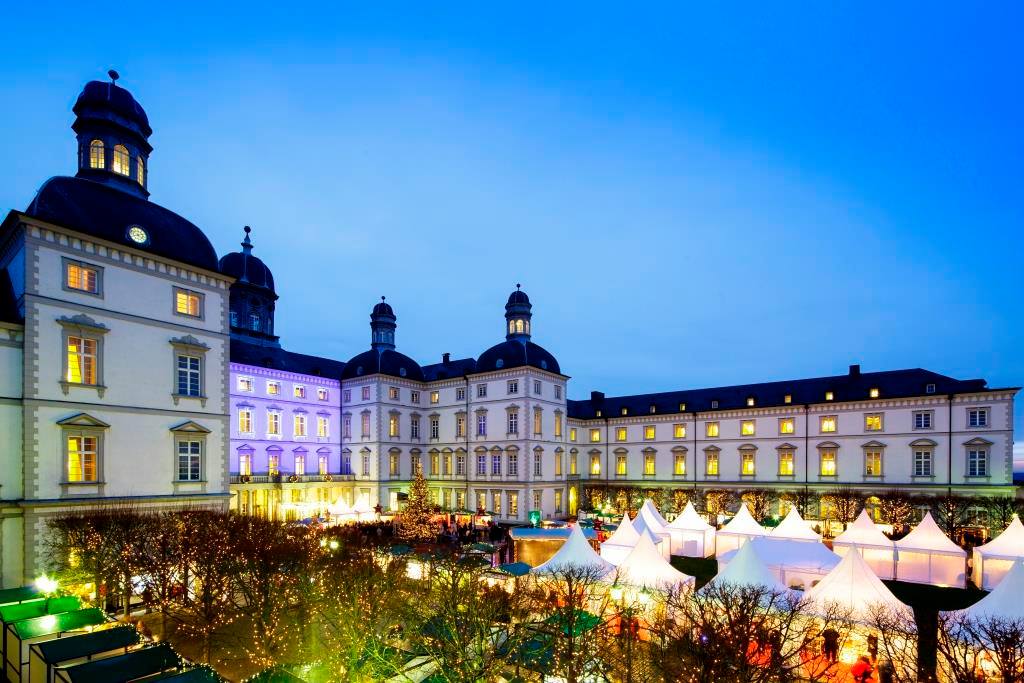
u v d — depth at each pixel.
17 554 30.61
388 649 19.52
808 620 21.47
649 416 80.06
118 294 35.53
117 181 39.00
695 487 73.31
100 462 33.94
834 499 61.44
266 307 80.06
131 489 35.19
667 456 78.06
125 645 18.61
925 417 61.47
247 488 60.69
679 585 24.42
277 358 72.94
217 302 41.12
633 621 22.50
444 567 23.86
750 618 17.67
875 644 20.89
